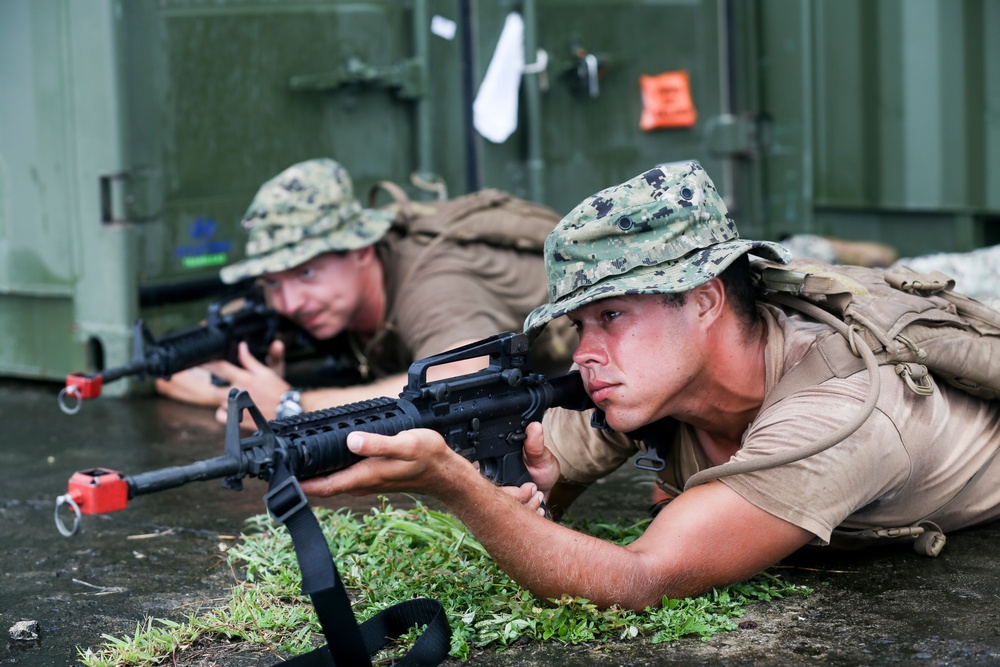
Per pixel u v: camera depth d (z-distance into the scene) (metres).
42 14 6.38
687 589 3.10
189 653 3.15
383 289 5.70
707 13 8.77
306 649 3.10
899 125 8.53
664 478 3.75
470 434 3.17
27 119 6.54
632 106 8.47
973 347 3.37
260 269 5.39
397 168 7.52
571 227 3.16
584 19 8.13
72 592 3.69
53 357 6.74
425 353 5.31
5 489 4.89
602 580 3.02
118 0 6.19
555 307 3.19
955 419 3.49
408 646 3.06
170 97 6.45
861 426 3.15
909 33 8.43
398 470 2.82
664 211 3.11
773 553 3.09
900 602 3.27
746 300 3.30
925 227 8.63
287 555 3.75
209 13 6.55
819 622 3.15
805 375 3.24
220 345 5.54
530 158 8.02
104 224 6.38
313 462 2.76
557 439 3.75
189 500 4.67
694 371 3.19
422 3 7.45
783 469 3.06
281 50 6.87
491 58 7.85
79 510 2.52
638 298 3.12
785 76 8.93
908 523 3.53
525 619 3.12
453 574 3.43
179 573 3.83
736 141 8.93
